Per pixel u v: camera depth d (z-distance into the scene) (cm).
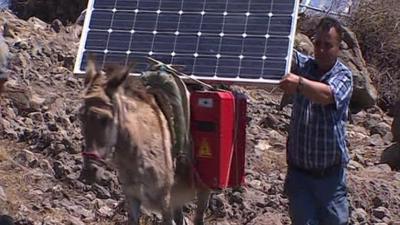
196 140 729
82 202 905
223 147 725
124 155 690
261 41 753
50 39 1470
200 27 778
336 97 656
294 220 689
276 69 731
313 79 672
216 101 717
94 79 677
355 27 1894
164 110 721
